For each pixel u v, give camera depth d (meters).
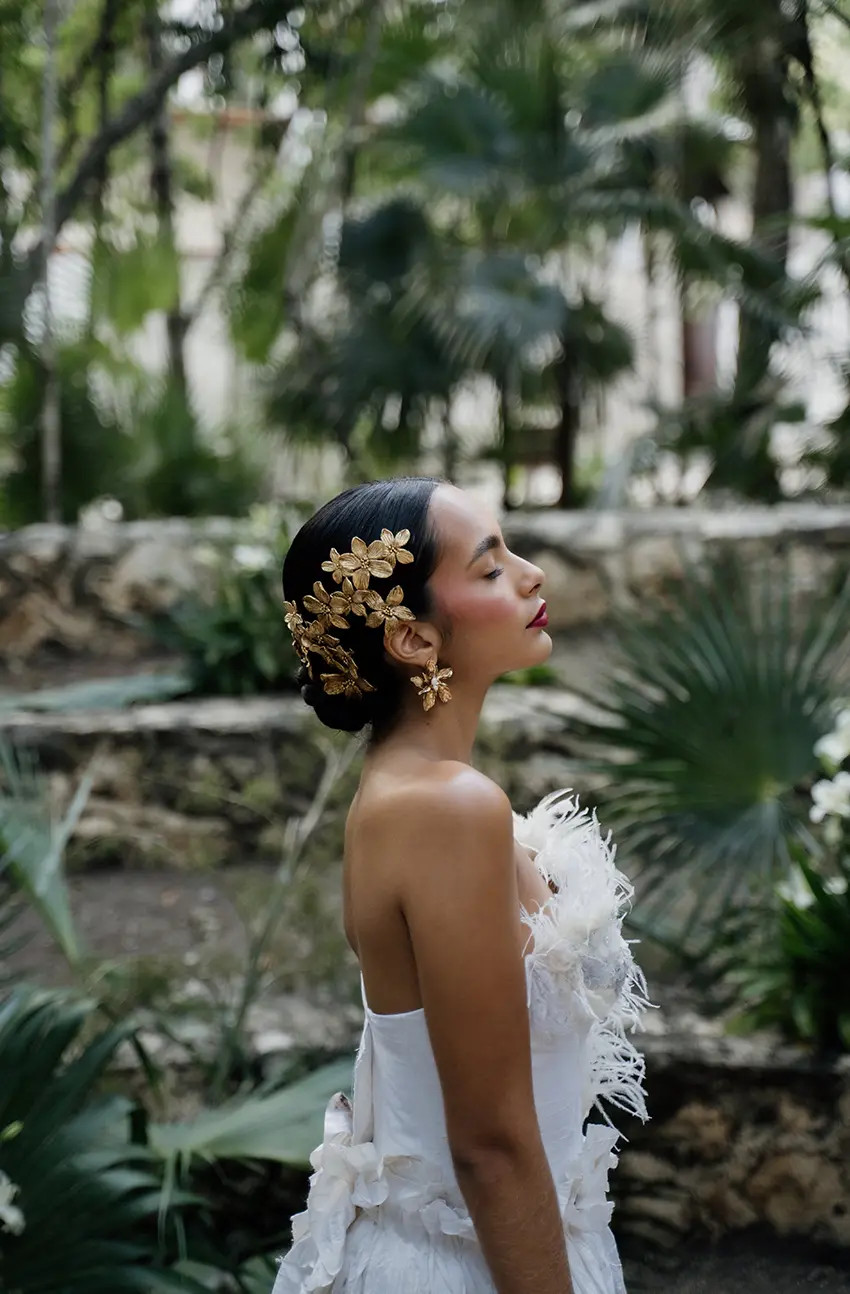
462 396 9.08
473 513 1.27
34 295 7.07
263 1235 2.61
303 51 7.39
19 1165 2.05
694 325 10.14
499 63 7.21
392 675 1.28
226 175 11.57
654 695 4.04
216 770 4.04
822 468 6.64
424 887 1.16
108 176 7.89
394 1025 1.24
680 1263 2.58
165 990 2.78
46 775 4.05
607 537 5.00
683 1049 2.66
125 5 6.88
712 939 2.85
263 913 3.42
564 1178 1.29
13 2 6.82
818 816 2.62
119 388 7.64
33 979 3.15
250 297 8.40
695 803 2.79
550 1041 1.25
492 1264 1.17
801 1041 2.71
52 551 5.22
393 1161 1.28
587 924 1.24
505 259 7.11
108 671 5.01
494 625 1.25
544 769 3.86
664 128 7.51
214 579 5.17
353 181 8.37
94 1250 2.05
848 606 2.86
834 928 2.60
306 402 7.73
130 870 3.99
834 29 7.95
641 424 10.45
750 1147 2.63
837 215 5.84
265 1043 2.74
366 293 7.72
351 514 1.28
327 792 3.05
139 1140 2.27
